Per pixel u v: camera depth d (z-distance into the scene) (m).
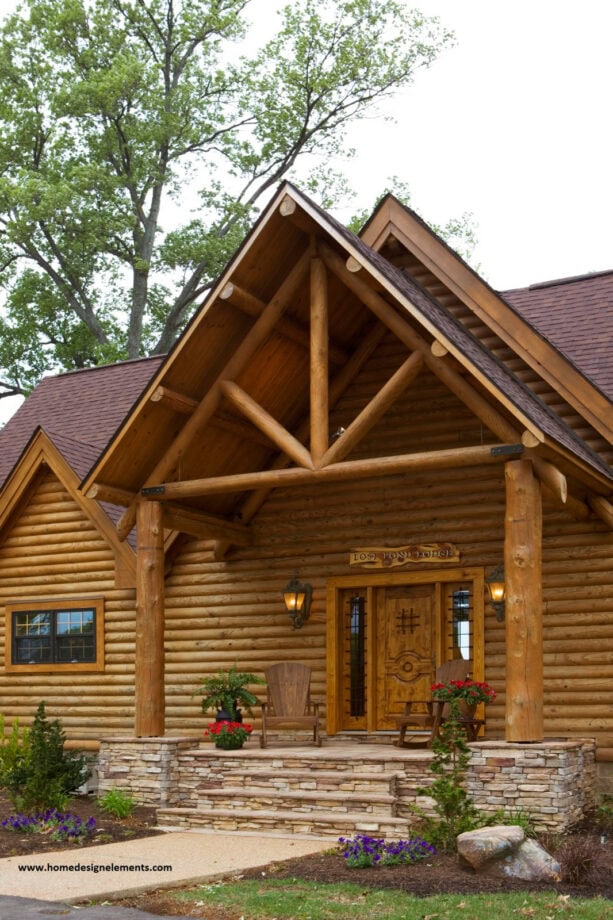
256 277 14.29
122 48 33.72
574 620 14.48
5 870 10.26
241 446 16.14
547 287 18.52
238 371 14.51
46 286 33.97
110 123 33.19
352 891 9.34
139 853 11.17
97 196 32.41
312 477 13.70
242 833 12.44
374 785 12.56
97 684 18.00
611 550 14.39
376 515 16.12
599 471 13.41
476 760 12.17
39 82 32.69
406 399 16.03
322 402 13.80
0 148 32.38
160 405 14.40
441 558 15.50
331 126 33.81
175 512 15.34
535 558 12.35
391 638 15.96
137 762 14.23
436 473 15.80
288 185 13.60
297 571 16.61
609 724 14.09
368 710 15.79
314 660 16.30
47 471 18.91
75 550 18.48
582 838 11.45
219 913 8.66
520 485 12.41
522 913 8.50
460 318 15.29
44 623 18.62
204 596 17.34
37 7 32.91
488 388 12.24
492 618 15.12
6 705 18.75
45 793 13.26
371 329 16.11
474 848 10.02
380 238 15.50
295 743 15.48
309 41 32.34
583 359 16.08
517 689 12.12
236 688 15.03
